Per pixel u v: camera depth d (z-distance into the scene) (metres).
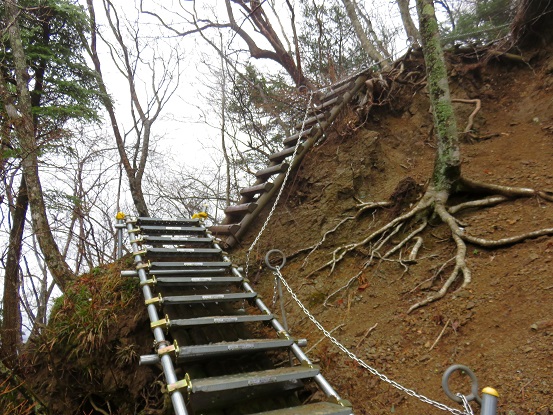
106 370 3.83
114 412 3.83
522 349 2.65
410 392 2.25
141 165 7.97
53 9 8.11
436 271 3.74
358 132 5.82
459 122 6.12
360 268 4.24
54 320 4.31
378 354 3.22
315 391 3.11
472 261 3.62
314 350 3.53
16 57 6.24
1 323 5.80
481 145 5.62
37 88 8.54
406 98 6.64
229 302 3.90
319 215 5.07
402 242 4.18
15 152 5.89
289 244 4.98
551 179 4.23
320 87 8.07
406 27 8.74
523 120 5.83
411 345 3.17
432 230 4.23
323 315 3.92
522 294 3.04
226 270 4.12
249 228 5.39
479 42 7.19
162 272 3.76
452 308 3.24
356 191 5.22
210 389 2.32
